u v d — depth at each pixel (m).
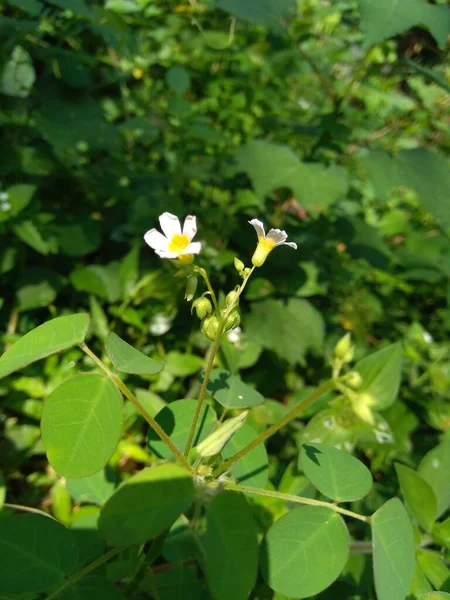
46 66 0.29
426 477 0.18
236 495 0.11
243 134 0.44
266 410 0.26
